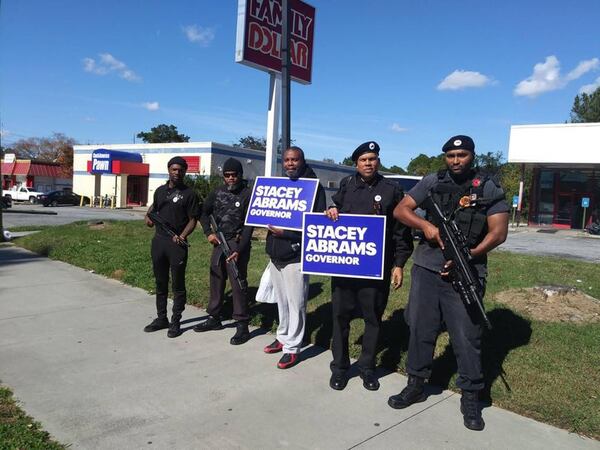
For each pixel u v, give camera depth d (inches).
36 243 432.8
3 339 199.5
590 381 158.2
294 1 567.5
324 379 166.6
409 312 148.4
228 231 202.8
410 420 139.1
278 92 569.0
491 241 131.9
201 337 207.5
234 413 140.9
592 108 1932.8
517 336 196.1
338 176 1863.9
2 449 116.7
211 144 1421.0
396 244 156.4
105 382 160.1
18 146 3560.5
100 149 1530.5
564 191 1135.6
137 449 121.5
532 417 141.8
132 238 459.2
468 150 134.2
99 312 240.4
